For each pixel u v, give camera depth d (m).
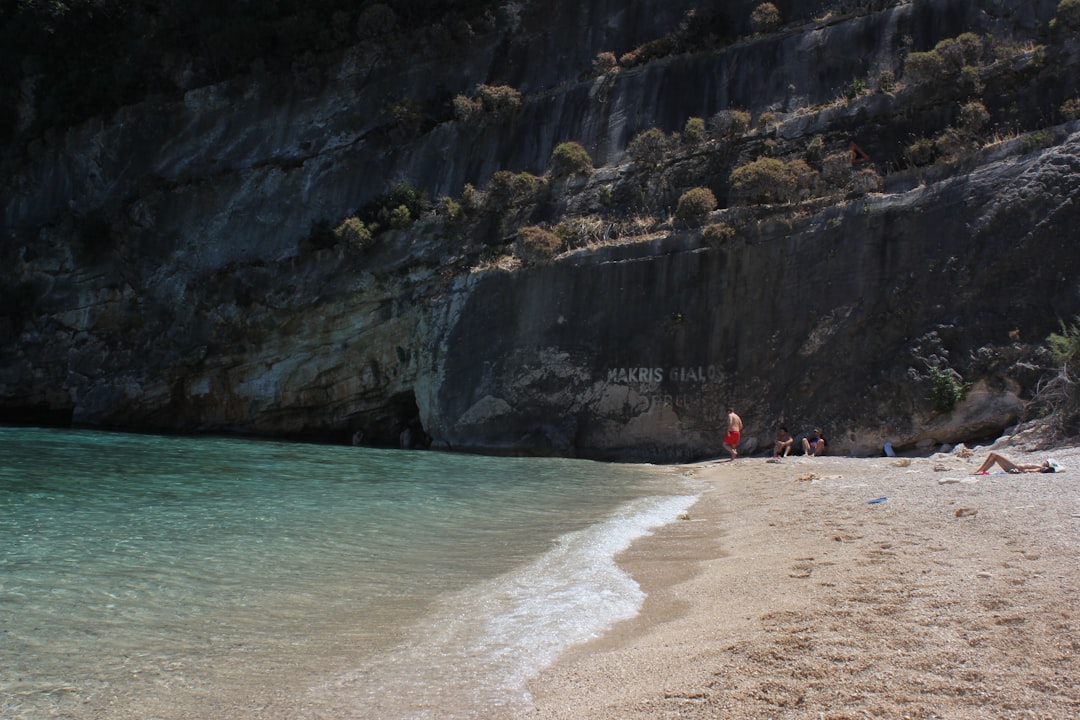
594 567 8.88
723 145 27.36
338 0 35.06
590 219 27.72
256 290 30.98
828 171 24.22
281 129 33.84
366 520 11.66
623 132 30.09
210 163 34.12
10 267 34.88
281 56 34.72
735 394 23.45
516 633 6.68
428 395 27.36
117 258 33.44
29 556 8.96
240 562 8.96
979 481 12.46
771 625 6.11
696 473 18.84
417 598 7.70
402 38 33.72
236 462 19.08
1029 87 24.03
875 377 21.59
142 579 8.19
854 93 26.58
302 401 30.64
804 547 8.98
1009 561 7.13
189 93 35.16
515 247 27.44
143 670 5.89
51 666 5.94
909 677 4.78
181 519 11.34
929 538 8.62
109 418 32.25
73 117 36.53
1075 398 17.45
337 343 29.83
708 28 30.67
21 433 26.28
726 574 8.18
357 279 29.31
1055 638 5.07
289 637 6.61
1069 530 8.09
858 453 21.38
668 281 24.69
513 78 32.84
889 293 22.11
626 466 21.11
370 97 33.34
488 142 31.42
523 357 25.89
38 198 36.66
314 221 31.50
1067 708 4.19
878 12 28.25
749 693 4.84
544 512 12.74
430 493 14.65
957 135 23.02
